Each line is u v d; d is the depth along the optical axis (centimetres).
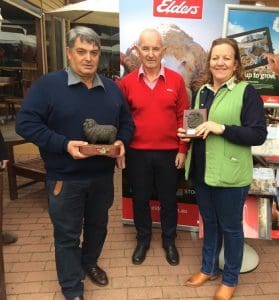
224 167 196
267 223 254
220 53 189
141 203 262
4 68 798
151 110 239
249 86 193
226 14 242
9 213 355
